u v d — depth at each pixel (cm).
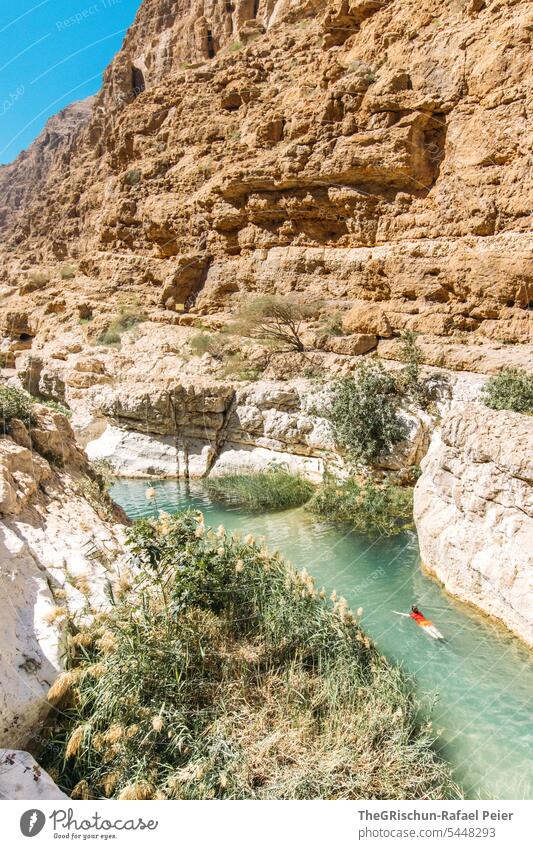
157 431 1542
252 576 561
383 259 1652
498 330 1404
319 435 1309
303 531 1019
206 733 416
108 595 513
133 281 2533
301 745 419
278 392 1412
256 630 523
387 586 785
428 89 1602
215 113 2572
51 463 763
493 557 666
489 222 1454
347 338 1565
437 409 1224
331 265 1791
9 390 779
